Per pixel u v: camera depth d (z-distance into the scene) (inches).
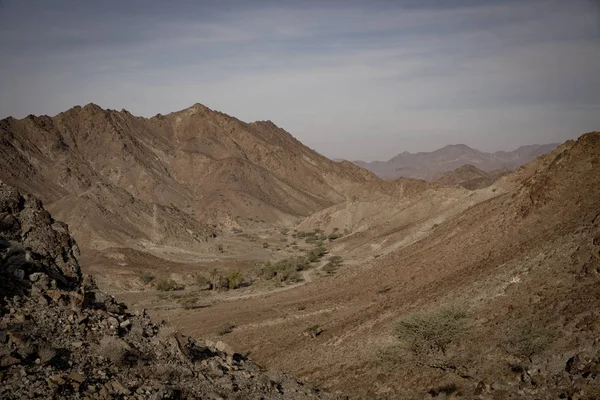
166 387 549.6
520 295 1366.9
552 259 1478.8
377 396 1059.9
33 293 644.1
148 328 738.2
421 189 7170.3
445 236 2723.9
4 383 458.9
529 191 2192.4
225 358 802.8
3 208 784.9
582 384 766.5
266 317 2482.8
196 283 4143.7
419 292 1936.5
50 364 518.3
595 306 1055.0
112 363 580.7
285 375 892.0
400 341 1258.6
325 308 2409.0
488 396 861.2
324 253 5378.9
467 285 1673.2
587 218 1651.1
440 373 1056.2
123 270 4261.8
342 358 1462.8
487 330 1209.4
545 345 976.9
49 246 789.2
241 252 6048.2
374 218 6540.4
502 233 2127.2
